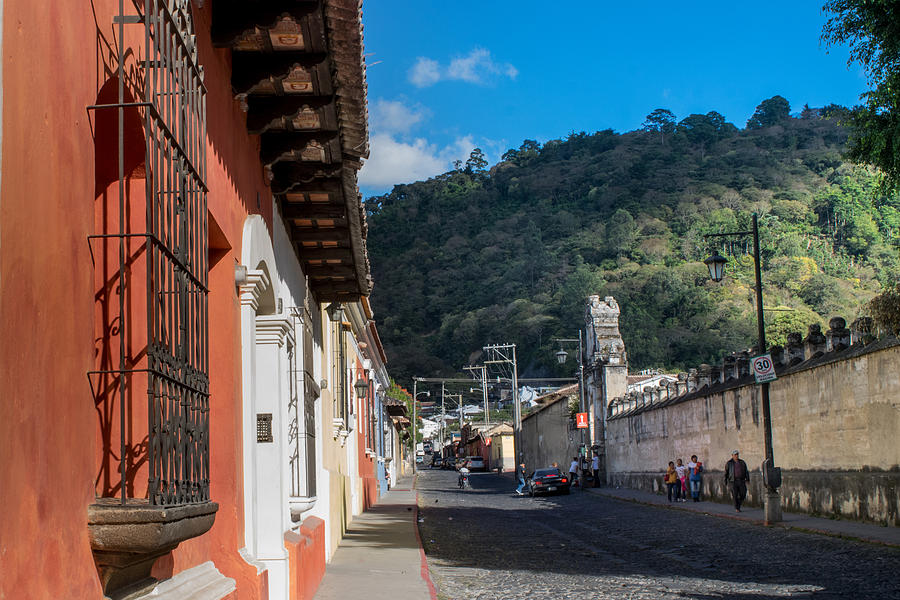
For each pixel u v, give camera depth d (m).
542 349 128.38
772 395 27.34
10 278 3.27
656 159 191.75
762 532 20.64
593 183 190.00
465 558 17.00
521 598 11.75
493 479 73.00
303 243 13.54
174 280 5.18
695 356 109.56
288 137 9.50
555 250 162.88
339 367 20.45
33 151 3.51
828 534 19.05
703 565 15.01
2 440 3.17
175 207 5.20
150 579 5.06
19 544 3.30
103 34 4.53
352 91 8.59
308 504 10.89
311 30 7.41
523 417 78.19
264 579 7.65
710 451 33.31
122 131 4.34
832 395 23.31
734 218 143.62
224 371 7.45
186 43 5.62
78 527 3.92
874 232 130.88
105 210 5.61
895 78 15.51
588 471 50.75
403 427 73.62
